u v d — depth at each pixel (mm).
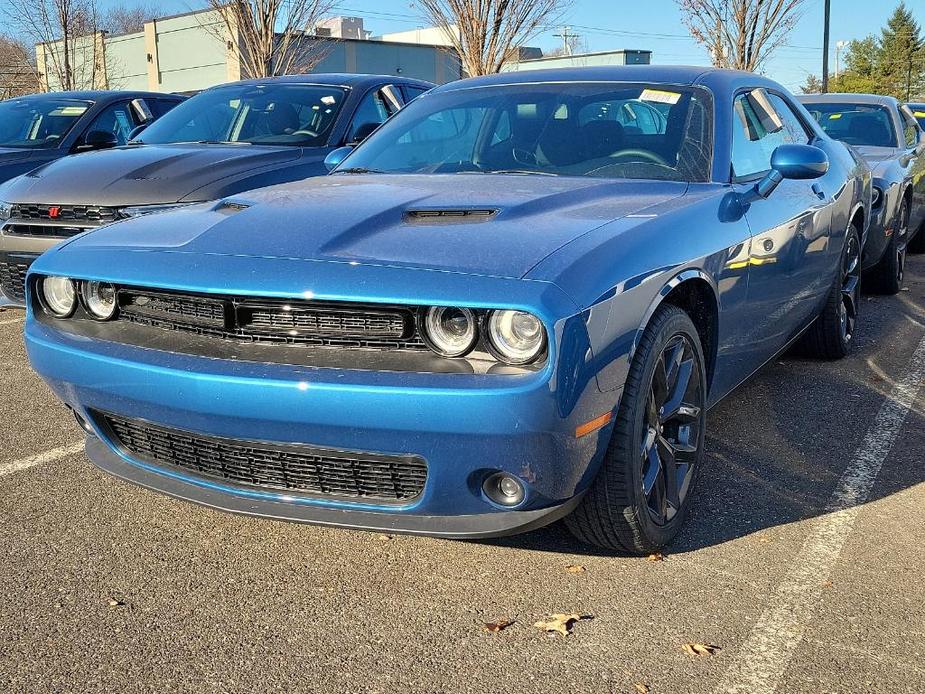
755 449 3775
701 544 2930
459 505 2438
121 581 2701
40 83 25656
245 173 5574
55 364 2756
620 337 2418
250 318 2482
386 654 2338
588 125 3625
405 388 2254
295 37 16422
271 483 2596
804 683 2211
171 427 2580
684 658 2312
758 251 3348
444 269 2326
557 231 2561
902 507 3213
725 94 3699
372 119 6664
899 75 91562
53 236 5340
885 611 2525
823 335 4941
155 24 37625
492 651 2350
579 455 2385
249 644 2381
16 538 2965
